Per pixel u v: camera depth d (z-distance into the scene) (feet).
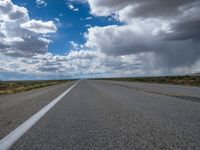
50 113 22.85
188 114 20.27
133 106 26.63
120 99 35.55
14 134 13.99
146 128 14.89
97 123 17.07
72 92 56.44
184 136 12.62
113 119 18.56
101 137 12.81
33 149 10.79
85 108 26.03
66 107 27.48
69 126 16.22
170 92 48.32
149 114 20.59
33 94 56.08
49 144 11.60
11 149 10.82
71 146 11.17
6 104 33.24
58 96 45.50
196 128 14.65
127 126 15.69
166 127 15.06
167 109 23.61
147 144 11.19
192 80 145.59
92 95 45.24
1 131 14.94
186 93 45.14
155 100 32.94
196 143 11.20
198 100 32.37
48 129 15.35
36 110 25.57
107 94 46.70
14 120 19.22
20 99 42.09
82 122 17.63
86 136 13.14
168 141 11.63
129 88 68.49
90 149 10.61
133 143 11.43
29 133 14.23
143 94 44.73
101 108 25.61
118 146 10.97
